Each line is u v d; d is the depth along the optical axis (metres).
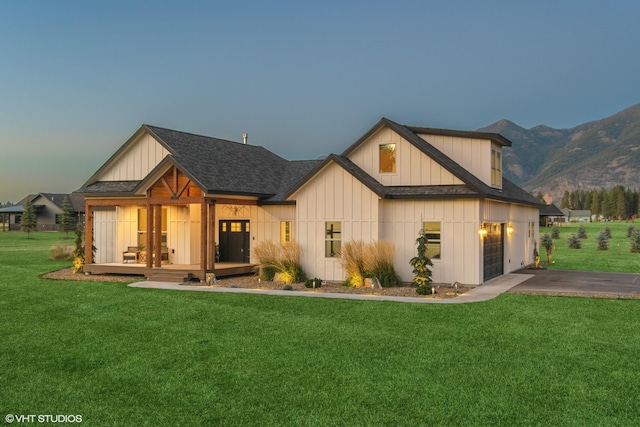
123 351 10.77
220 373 9.34
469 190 19.89
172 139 23.44
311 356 10.27
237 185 22.94
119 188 23.84
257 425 7.21
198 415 7.57
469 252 19.67
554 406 7.72
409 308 14.91
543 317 13.52
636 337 11.41
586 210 178.38
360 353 10.43
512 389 8.41
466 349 10.61
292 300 16.45
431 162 20.92
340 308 15.03
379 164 21.80
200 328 12.72
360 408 7.74
